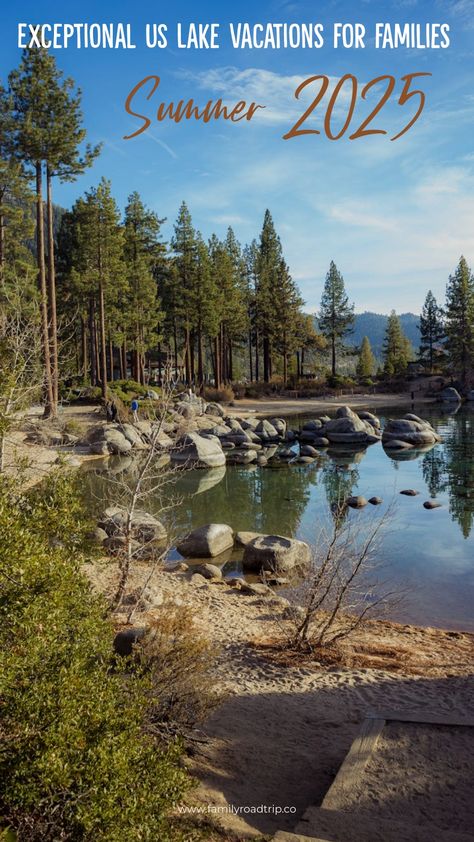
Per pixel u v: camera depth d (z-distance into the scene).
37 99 36.34
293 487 26.86
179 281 65.94
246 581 15.29
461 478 27.75
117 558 11.74
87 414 44.03
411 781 5.51
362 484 27.09
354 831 4.66
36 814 3.42
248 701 8.27
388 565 16.09
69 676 3.88
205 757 6.48
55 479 5.87
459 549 17.44
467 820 4.93
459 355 85.75
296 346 83.50
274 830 5.00
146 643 7.26
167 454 34.84
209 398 65.94
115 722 3.91
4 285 13.54
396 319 109.62
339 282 92.69
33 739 3.47
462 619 12.73
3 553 4.05
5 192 36.56
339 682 9.10
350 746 6.71
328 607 12.83
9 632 4.00
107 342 63.03
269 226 90.81
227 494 25.66
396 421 40.97
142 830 3.57
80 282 50.88
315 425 44.06
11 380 7.50
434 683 9.16
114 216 50.75
